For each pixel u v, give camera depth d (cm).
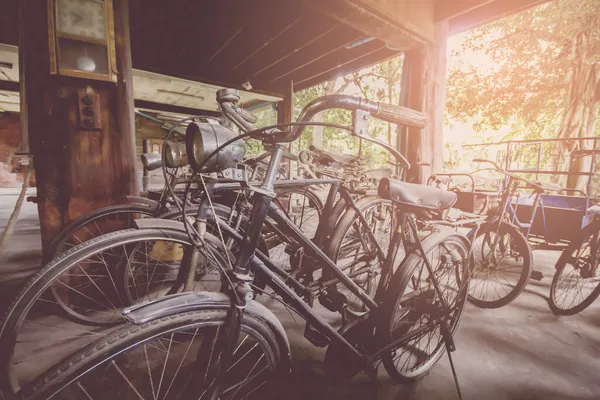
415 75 399
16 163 213
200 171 110
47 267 130
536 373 174
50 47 198
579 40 1112
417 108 395
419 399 153
